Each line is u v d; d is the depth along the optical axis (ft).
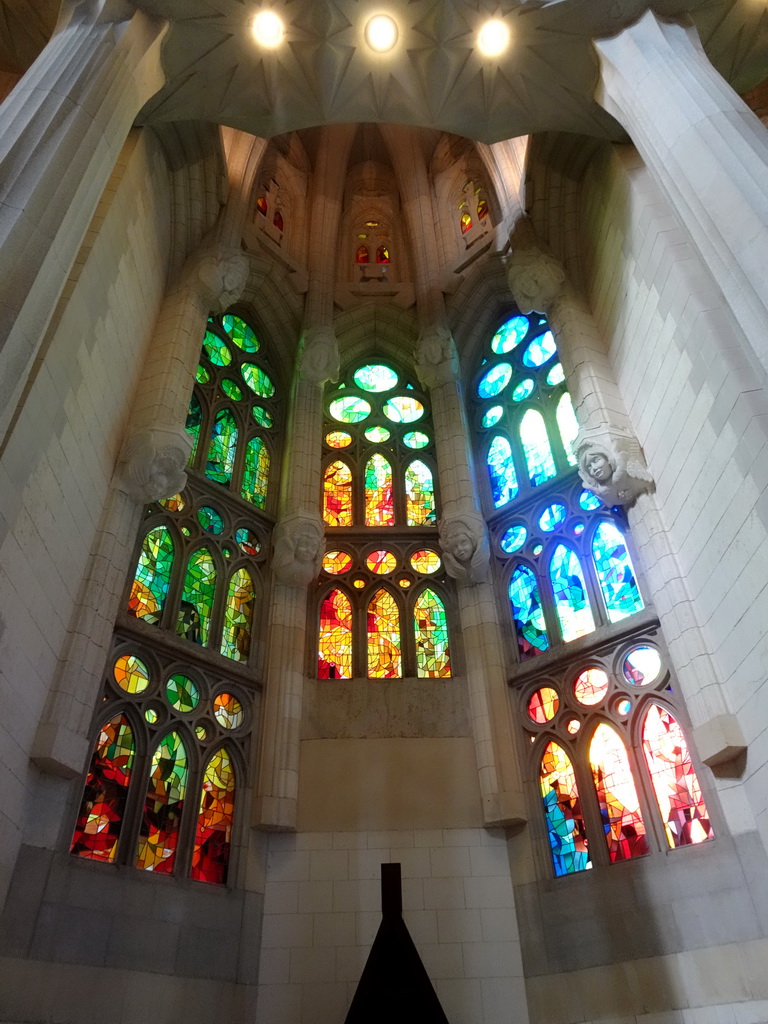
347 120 38.42
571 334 39.40
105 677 30.96
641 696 32.35
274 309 51.90
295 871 33.47
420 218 57.72
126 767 30.55
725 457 27.07
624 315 36.35
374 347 56.08
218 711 35.53
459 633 41.65
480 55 34.88
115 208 32.81
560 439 44.32
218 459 43.83
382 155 63.93
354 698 38.99
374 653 41.45
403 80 36.50
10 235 20.86
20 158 22.93
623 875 29.81
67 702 26.55
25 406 24.29
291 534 40.86
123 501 32.73
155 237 39.22
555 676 36.37
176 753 32.89
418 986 25.75
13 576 23.66
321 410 47.50
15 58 37.55
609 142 37.35
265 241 51.29
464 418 47.39
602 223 39.06
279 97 36.42
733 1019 24.70
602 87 32.81
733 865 26.40
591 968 29.12
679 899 27.66
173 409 35.50
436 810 35.17
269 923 32.12
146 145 36.60
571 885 31.35
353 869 33.53
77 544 29.19
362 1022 25.12
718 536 27.76
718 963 25.75
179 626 35.94
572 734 34.27
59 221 22.45
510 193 50.47
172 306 39.83
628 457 33.78
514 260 43.04
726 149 24.52
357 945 31.63
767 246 21.70
